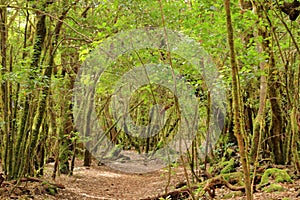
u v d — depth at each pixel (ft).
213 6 26.55
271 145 32.89
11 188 29.27
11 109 32.83
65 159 50.85
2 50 31.89
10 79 26.63
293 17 24.99
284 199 22.93
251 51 23.94
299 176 27.63
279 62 29.01
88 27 34.14
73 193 35.65
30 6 34.37
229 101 35.06
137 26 29.22
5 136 32.42
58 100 43.98
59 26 34.09
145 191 41.98
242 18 24.50
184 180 39.27
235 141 43.04
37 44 32.58
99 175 57.06
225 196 26.68
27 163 33.01
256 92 36.11
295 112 23.63
